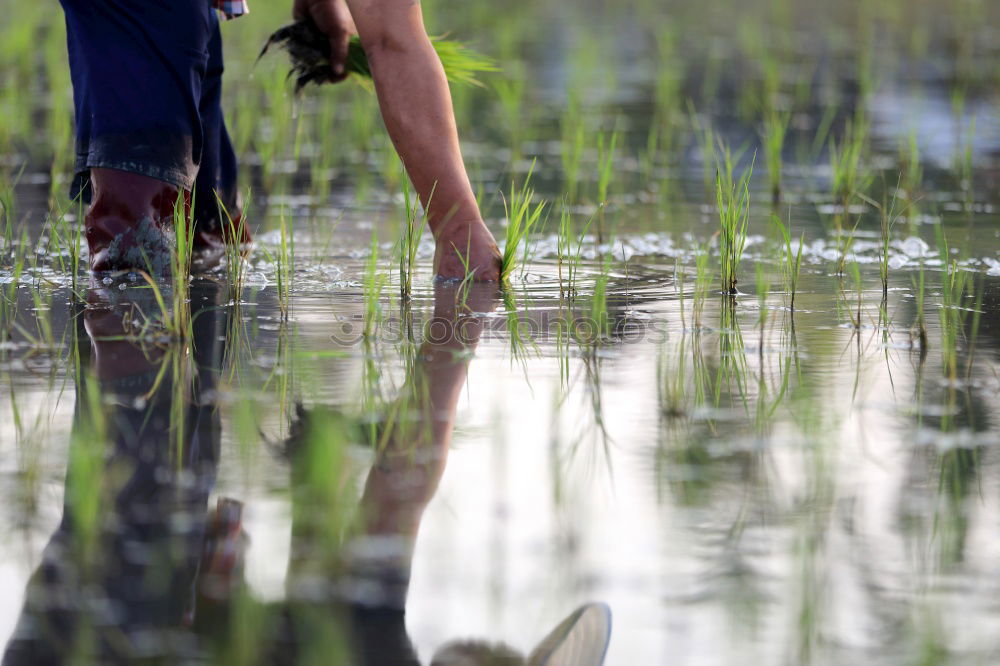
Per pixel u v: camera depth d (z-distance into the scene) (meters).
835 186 7.29
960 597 2.43
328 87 12.88
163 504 2.83
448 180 5.36
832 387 3.79
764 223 6.93
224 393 3.66
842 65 14.58
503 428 3.40
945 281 4.78
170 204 5.42
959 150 9.27
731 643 2.26
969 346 4.29
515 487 2.98
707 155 9.40
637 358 4.12
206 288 5.18
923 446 3.25
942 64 14.55
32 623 2.32
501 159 9.21
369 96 11.30
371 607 2.39
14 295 4.96
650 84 13.23
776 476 3.04
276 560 2.57
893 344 4.32
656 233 6.61
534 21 20.27
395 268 5.66
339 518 2.75
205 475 3.01
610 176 8.10
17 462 3.08
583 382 3.84
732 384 3.82
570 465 3.12
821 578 2.51
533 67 14.45
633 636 2.29
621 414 3.52
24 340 4.25
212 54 5.78
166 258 5.39
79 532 2.68
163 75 5.37
